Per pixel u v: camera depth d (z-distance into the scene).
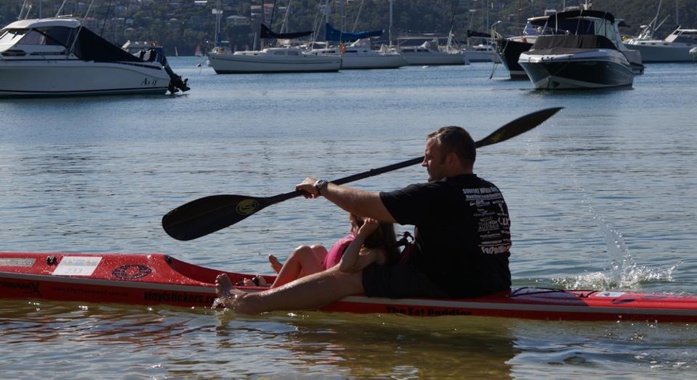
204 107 60.91
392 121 46.31
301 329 10.96
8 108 60.12
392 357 9.92
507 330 10.80
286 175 25.31
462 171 10.73
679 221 17.44
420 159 11.68
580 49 74.06
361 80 103.19
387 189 22.28
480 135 37.34
